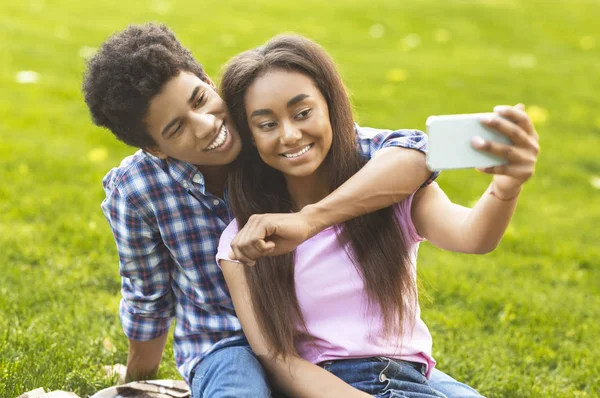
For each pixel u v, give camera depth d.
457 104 8.13
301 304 2.22
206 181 2.41
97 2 11.29
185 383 2.66
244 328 2.25
